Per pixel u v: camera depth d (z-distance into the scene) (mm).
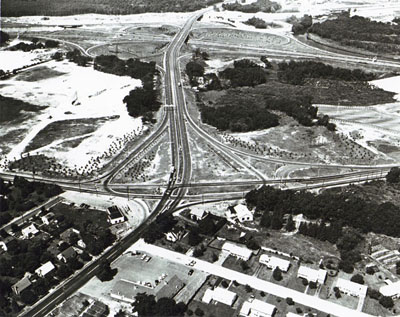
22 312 122812
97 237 154125
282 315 120188
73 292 129875
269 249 147125
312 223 159875
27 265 137750
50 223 161875
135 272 136875
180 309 120625
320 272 133750
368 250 147250
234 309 122438
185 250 147625
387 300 124062
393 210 161625
